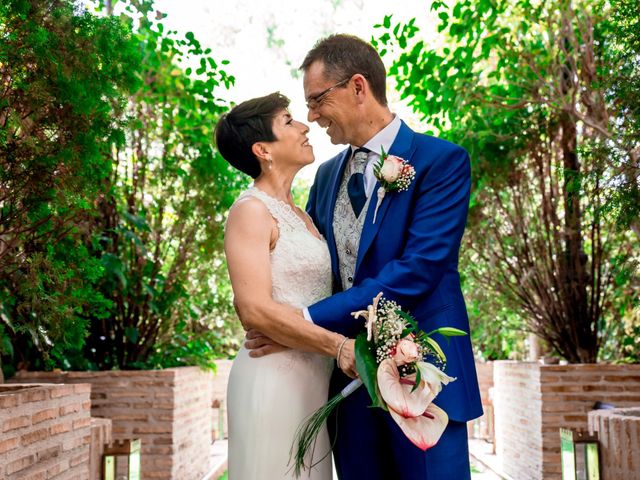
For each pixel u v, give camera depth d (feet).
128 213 20.93
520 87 19.83
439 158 9.34
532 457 20.13
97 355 21.18
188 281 23.34
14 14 11.71
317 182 10.75
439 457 8.86
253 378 9.21
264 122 9.52
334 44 9.64
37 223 12.66
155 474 19.21
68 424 12.31
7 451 10.03
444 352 9.00
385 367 8.04
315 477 9.29
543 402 19.35
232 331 30.14
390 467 9.52
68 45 12.09
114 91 13.37
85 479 13.03
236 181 22.21
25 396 10.69
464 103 19.56
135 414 19.34
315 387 9.36
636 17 14.46
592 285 21.09
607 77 15.43
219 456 28.07
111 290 20.18
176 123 21.48
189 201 21.44
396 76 20.39
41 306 13.51
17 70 11.78
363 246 9.30
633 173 13.92
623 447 13.17
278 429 9.07
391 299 8.74
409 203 9.26
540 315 21.86
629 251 19.75
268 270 9.02
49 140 12.16
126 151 21.36
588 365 19.40
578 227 20.59
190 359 23.24
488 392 32.19
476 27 19.36
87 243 19.72
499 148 21.24
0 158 11.88
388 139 9.70
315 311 8.72
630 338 21.12
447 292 9.27
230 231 9.20
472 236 22.38
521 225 21.66
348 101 9.56
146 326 21.49
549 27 18.20
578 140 20.71
